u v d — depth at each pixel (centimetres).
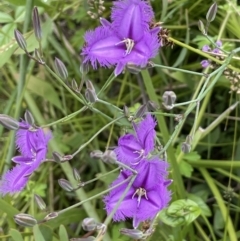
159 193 30
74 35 50
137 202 30
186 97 48
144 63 31
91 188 47
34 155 31
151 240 40
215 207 43
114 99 50
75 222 43
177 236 38
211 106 48
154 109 32
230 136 46
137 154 31
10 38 42
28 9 42
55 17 45
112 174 43
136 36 31
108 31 31
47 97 46
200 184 45
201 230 41
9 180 31
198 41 46
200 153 47
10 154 43
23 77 43
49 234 36
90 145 48
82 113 50
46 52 49
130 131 35
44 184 44
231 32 46
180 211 37
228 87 44
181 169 42
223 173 43
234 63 43
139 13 31
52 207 45
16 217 30
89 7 44
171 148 39
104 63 31
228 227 39
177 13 48
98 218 41
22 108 49
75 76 50
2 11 47
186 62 48
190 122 47
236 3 46
